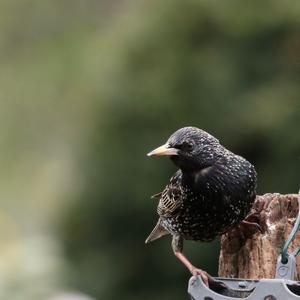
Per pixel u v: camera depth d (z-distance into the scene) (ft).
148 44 44.68
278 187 43.24
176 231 28.94
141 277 46.42
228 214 27.53
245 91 43.96
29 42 76.54
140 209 45.32
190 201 28.09
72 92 69.72
